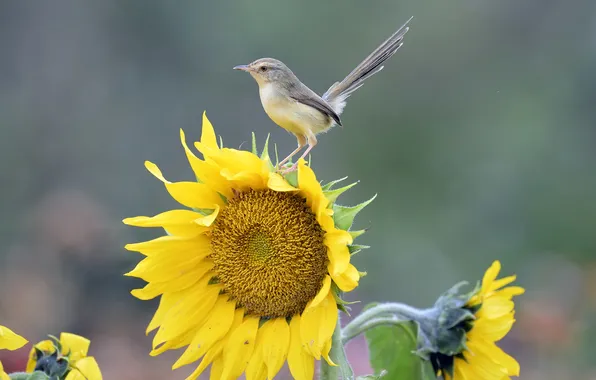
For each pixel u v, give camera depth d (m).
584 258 15.30
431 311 5.11
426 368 5.08
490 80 18.56
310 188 4.46
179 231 4.70
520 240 15.94
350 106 17.98
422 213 16.81
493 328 5.02
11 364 8.98
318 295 4.36
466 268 15.57
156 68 17.84
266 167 4.49
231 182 4.66
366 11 18.25
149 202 16.48
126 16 17.97
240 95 17.58
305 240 4.63
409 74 18.45
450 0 18.81
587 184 16.59
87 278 13.33
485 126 17.95
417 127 17.94
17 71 18.12
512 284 14.52
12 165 16.98
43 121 17.70
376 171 17.45
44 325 12.59
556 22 19.09
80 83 17.98
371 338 5.23
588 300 12.43
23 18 18.36
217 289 4.75
